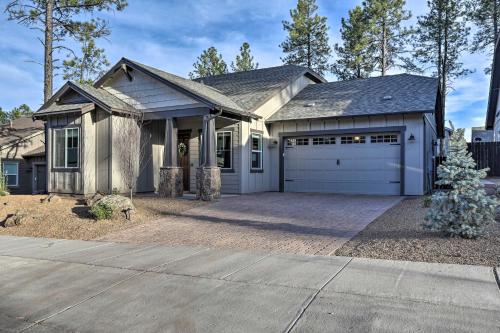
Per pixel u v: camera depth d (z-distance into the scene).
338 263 5.69
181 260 6.21
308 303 4.22
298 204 12.07
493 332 3.39
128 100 15.06
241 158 15.12
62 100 15.26
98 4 19.00
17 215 10.01
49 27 18.39
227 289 4.77
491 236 6.68
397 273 5.07
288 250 6.65
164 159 14.11
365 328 3.57
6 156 22.95
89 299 4.70
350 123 15.50
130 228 9.18
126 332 3.78
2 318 4.25
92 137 14.38
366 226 8.50
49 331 3.90
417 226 7.98
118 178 14.21
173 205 11.81
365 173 15.35
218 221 9.56
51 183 14.80
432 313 3.81
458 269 5.11
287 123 16.77
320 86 20.39
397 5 30.33
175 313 4.15
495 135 22.98
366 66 32.41
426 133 15.39
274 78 19.30
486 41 28.41
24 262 6.55
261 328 3.70
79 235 8.73
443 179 6.79
